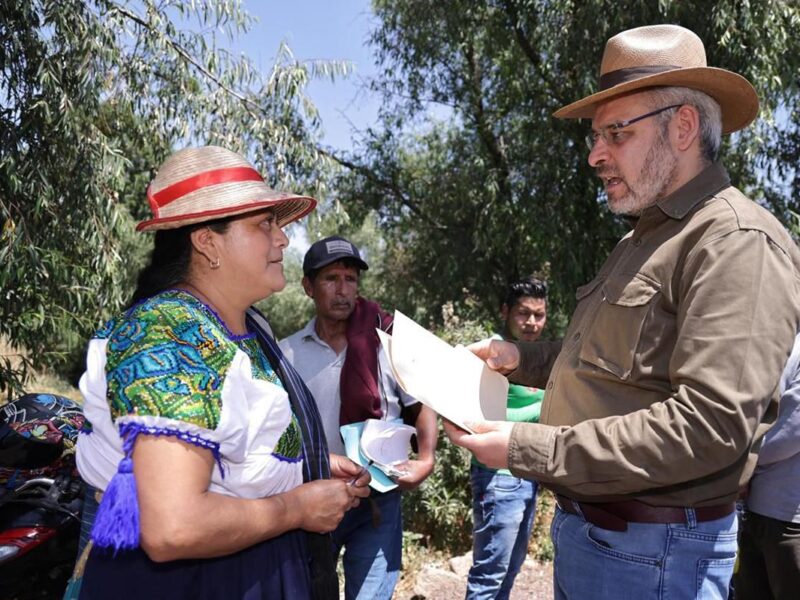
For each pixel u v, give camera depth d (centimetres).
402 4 1084
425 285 1204
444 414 174
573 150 970
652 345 164
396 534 286
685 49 177
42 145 497
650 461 147
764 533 255
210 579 155
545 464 158
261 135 642
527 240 1007
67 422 321
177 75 600
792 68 780
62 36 509
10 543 288
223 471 150
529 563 482
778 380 148
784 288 150
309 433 184
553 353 231
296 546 171
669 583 163
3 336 499
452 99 1148
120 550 150
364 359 285
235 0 595
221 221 165
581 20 827
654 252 169
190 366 143
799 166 922
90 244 517
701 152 174
